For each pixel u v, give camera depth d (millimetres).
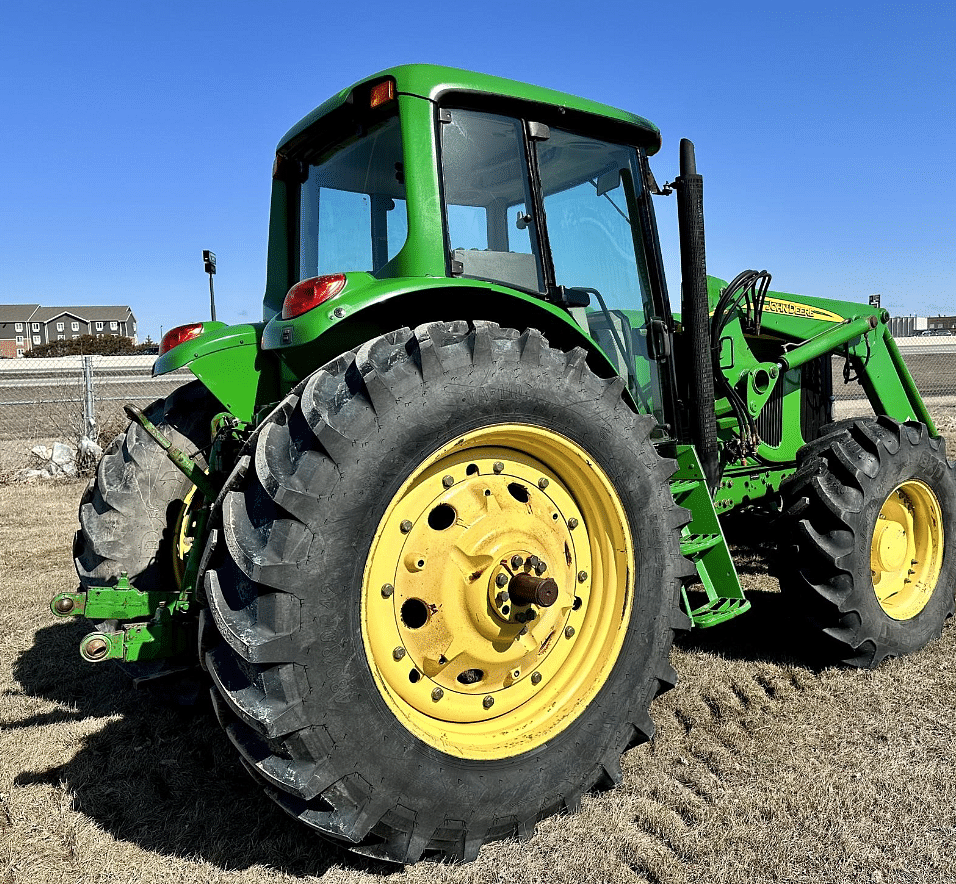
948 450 8852
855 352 4125
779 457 3980
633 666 2469
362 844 2021
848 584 3242
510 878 2049
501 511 2316
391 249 2764
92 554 3061
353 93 2664
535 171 2828
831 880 2002
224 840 2254
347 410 2002
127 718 3105
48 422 11523
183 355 2795
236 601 1912
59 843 2250
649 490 2529
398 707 2086
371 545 2008
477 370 2186
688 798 2377
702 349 3182
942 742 2664
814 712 2920
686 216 3143
